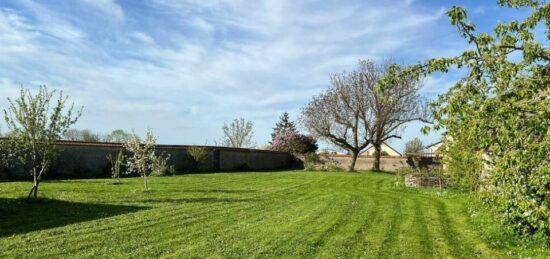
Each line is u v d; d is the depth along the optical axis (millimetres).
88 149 25672
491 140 5414
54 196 15391
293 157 44188
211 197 16656
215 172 31469
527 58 5277
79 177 24266
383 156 42156
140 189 18406
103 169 26234
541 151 5176
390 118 38469
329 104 39750
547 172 5930
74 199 14945
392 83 6488
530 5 6090
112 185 19719
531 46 5230
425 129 6125
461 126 5910
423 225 11703
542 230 8289
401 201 16625
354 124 39719
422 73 6238
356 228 11117
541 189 6203
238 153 37062
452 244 9586
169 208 13758
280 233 10281
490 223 11164
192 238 9672
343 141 39688
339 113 39594
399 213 13656
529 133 5195
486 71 5594
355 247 9172
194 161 32938
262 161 40312
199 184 21547
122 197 15906
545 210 6105
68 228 10469
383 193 19641
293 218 12383
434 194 19141
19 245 8781
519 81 5250
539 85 5156
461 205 15484
